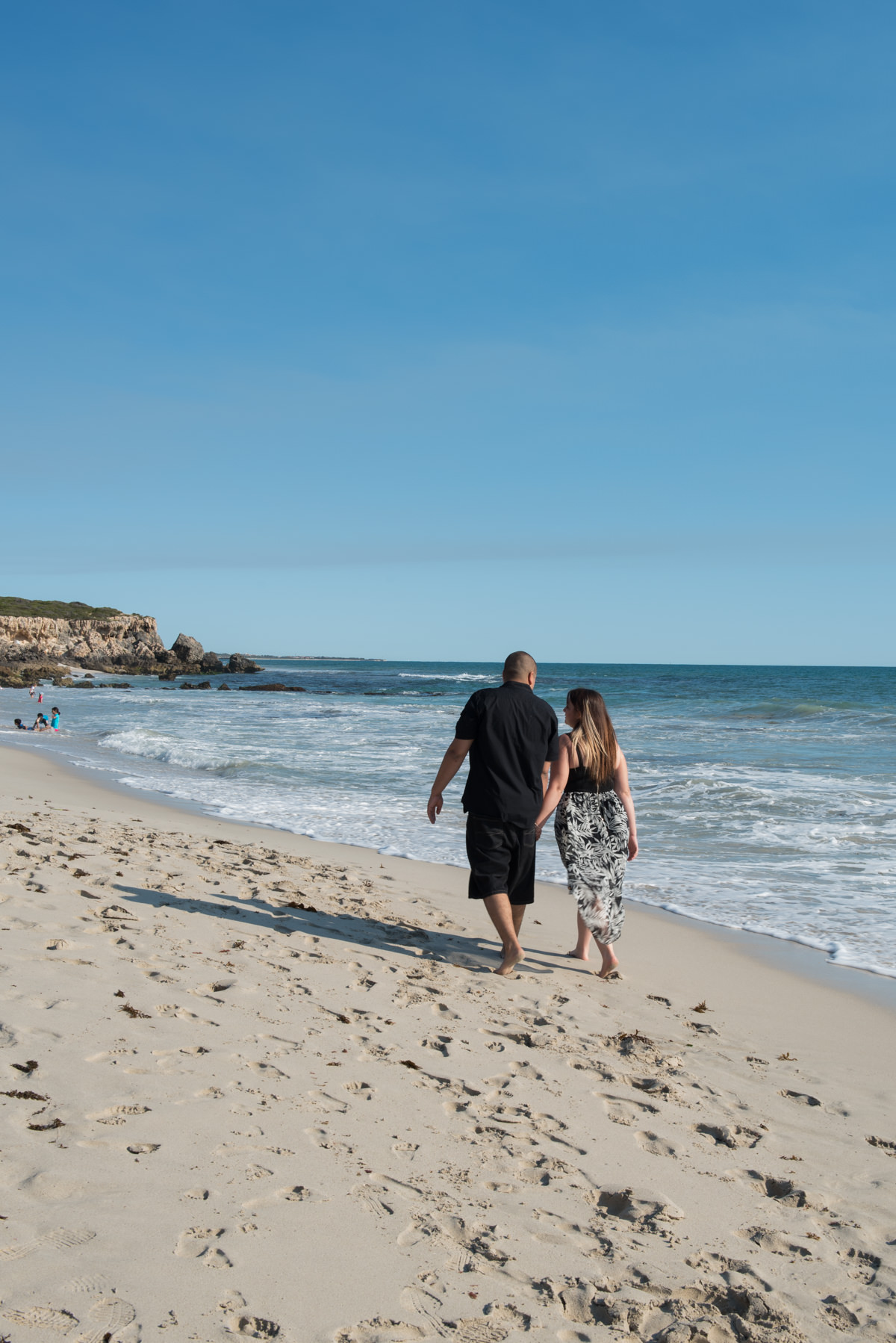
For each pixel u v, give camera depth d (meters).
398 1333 2.05
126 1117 2.92
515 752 5.11
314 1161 2.79
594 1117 3.42
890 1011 5.04
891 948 6.29
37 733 24.44
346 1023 4.11
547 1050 4.06
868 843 10.10
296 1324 2.03
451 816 11.60
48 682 68.81
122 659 96.38
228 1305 2.06
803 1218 2.82
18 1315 1.92
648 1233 2.64
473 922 6.48
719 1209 2.83
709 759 18.31
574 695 5.53
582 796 5.44
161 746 19.91
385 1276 2.25
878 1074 4.14
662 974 5.59
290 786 14.45
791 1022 4.82
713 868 8.91
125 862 7.12
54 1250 2.17
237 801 12.72
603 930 5.36
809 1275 2.50
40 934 4.83
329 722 29.34
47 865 6.58
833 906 7.45
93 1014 3.79
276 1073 3.44
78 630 96.56
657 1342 2.13
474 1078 3.66
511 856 5.26
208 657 100.00
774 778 15.23
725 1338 2.18
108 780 14.50
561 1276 2.36
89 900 5.73
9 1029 3.50
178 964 4.66
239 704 42.41
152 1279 2.12
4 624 89.62
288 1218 2.45
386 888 7.43
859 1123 3.60
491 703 5.12
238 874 7.24
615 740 5.50
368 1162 2.84
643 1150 3.19
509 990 4.92
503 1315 2.17
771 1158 3.23
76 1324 1.92
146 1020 3.80
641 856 9.47
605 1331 2.15
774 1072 4.09
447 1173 2.85
